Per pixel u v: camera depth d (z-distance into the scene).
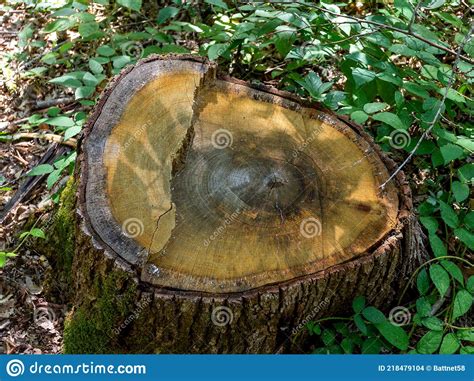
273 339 1.51
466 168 1.67
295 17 1.76
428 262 1.61
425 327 1.62
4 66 2.20
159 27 2.21
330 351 1.56
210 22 2.19
